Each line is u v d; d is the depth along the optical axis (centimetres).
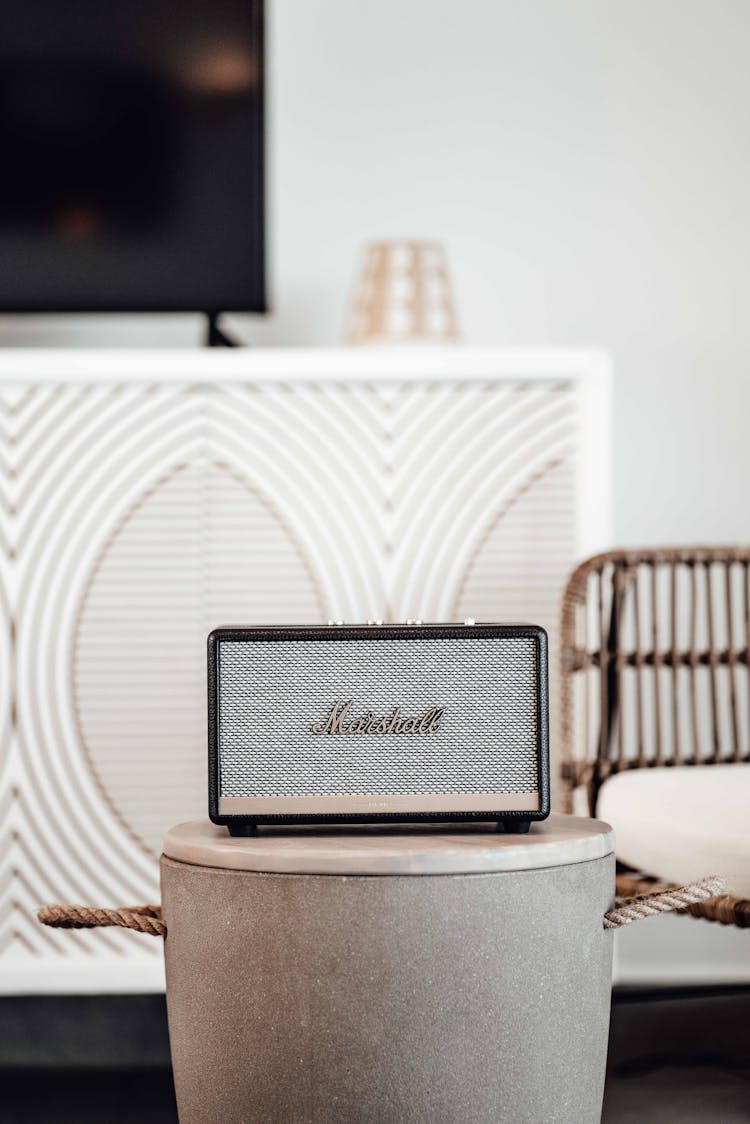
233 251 213
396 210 232
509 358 183
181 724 185
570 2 231
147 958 183
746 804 127
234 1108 93
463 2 231
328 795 102
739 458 231
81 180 214
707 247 231
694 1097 160
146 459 186
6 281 214
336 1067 89
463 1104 89
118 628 186
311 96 231
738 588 225
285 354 184
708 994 173
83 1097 168
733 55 231
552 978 92
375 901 89
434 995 89
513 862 91
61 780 184
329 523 185
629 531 230
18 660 185
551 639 184
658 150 231
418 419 185
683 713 223
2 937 183
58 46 214
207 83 213
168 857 100
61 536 186
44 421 186
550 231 231
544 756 101
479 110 232
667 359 231
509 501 185
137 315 214
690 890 99
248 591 186
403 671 103
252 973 91
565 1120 94
